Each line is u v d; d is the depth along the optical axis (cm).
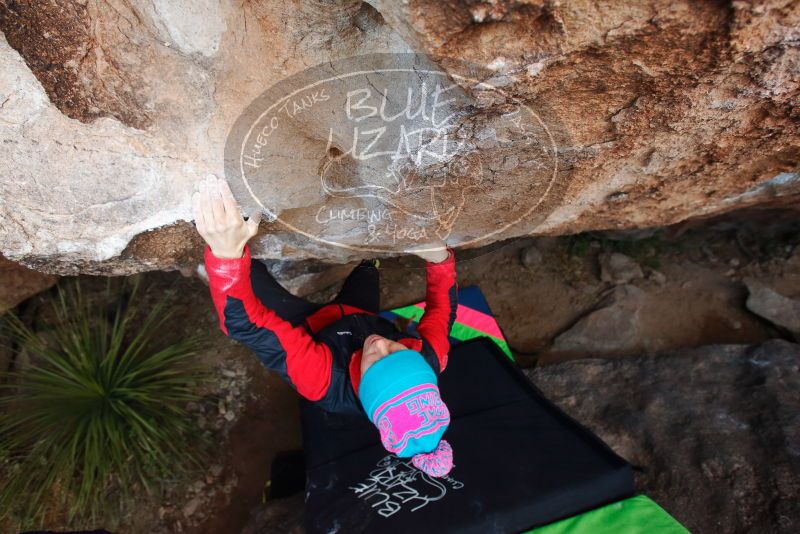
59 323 250
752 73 89
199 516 218
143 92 99
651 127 105
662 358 225
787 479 171
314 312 173
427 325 147
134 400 228
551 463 174
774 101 99
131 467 220
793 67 87
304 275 234
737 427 191
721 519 170
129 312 252
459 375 213
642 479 188
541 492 166
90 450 212
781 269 262
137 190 114
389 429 119
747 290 257
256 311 122
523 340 265
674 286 269
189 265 172
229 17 87
